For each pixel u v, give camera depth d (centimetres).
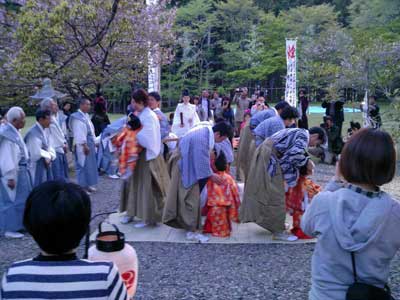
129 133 517
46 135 609
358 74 1117
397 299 336
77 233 142
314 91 2466
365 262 163
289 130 479
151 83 1141
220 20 3234
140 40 1078
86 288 136
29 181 520
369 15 2933
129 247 229
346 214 166
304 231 180
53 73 973
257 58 3089
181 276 394
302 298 348
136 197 539
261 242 485
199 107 1377
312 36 2977
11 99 1042
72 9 909
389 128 746
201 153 479
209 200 502
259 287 370
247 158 702
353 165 168
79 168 719
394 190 761
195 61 2992
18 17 951
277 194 475
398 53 1027
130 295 226
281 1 3744
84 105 721
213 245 477
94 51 1061
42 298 134
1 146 495
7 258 441
